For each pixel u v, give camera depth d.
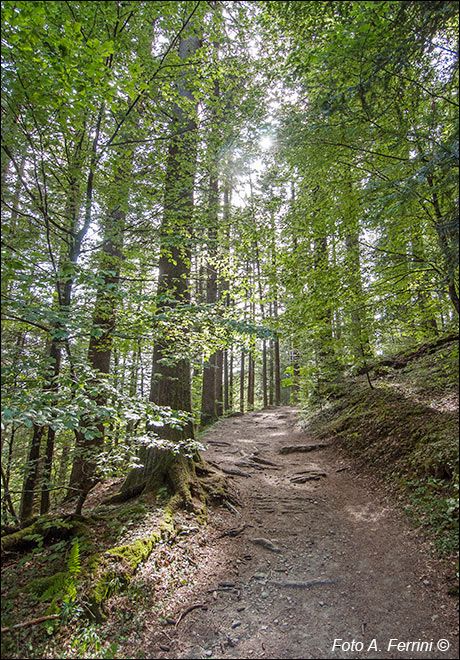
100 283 4.24
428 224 6.04
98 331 4.14
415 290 6.03
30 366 4.07
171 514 5.41
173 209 6.75
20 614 3.37
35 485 5.23
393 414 7.75
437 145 4.37
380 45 4.10
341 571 4.47
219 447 10.59
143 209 5.93
